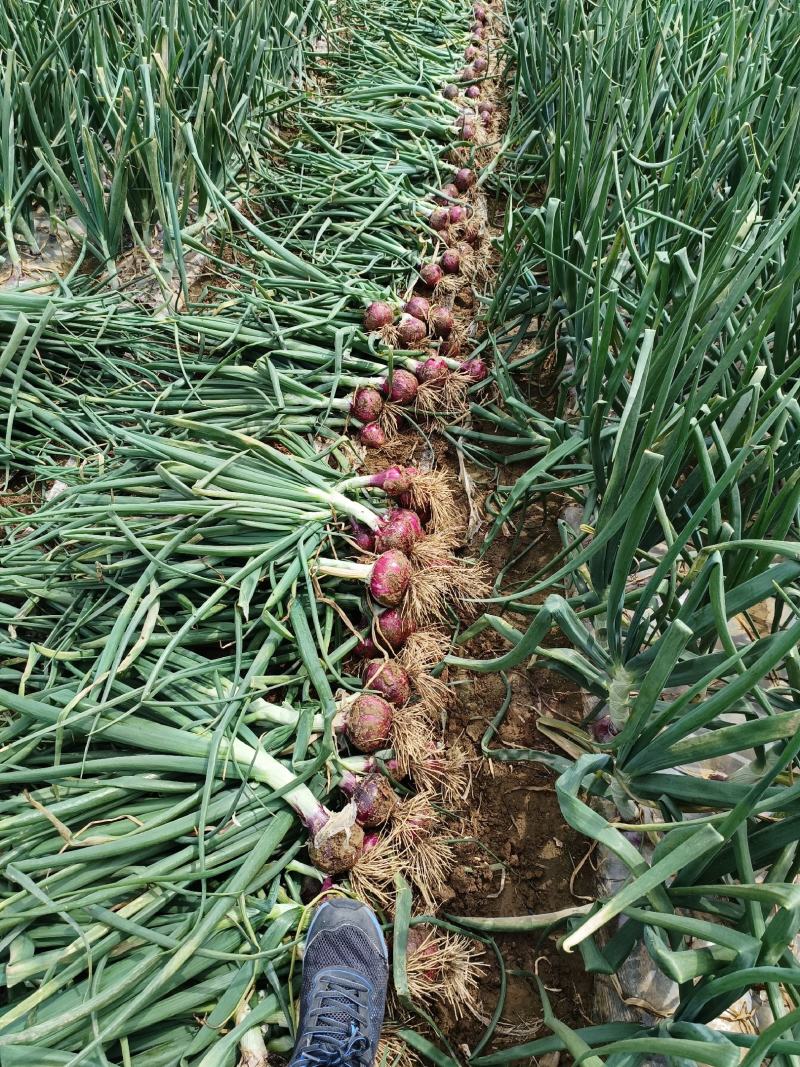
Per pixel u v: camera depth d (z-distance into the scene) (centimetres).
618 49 170
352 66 231
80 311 140
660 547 126
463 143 205
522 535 140
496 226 206
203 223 166
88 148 142
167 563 110
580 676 100
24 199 157
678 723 76
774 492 100
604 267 120
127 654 101
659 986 91
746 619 109
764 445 98
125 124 142
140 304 149
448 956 95
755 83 144
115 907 85
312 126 203
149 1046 83
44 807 87
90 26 153
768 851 73
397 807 101
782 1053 58
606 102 144
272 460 122
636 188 134
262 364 136
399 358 151
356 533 122
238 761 96
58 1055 75
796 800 71
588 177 129
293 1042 88
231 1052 81
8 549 108
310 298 155
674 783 81
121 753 96
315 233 179
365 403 144
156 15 171
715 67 153
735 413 92
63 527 108
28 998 77
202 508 109
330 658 111
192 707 99
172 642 97
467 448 151
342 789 101
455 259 175
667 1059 78
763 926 67
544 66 202
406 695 110
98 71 146
